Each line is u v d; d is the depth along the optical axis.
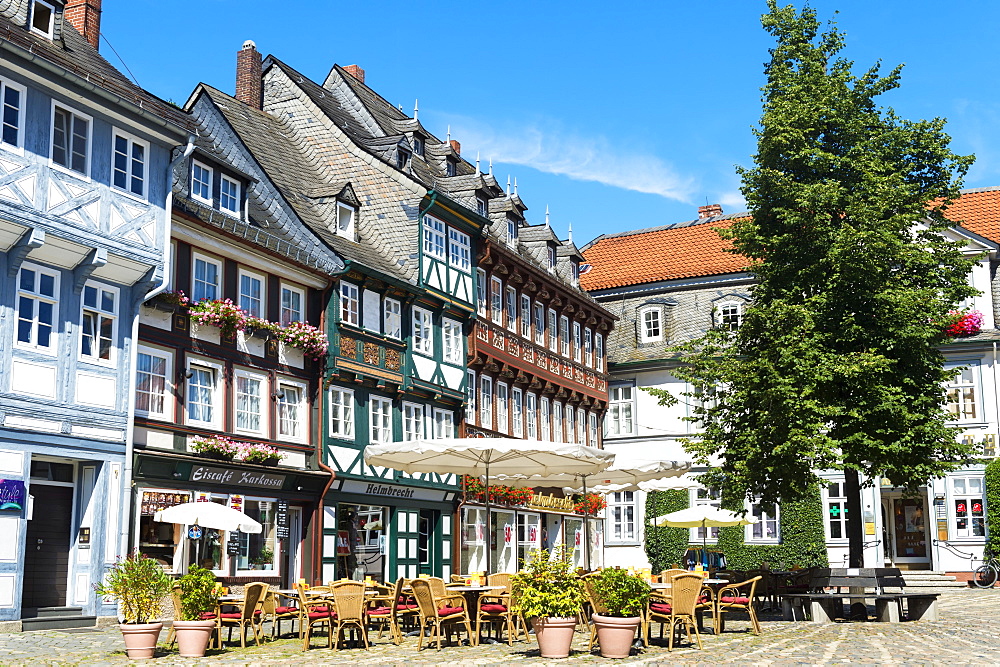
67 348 18.44
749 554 37.69
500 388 33.53
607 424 41.88
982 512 35.59
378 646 15.98
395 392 27.62
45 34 19.31
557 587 14.10
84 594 18.61
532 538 35.06
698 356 22.48
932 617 19.92
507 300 33.84
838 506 37.31
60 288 18.45
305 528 24.50
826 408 20.39
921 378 21.44
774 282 22.23
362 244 28.77
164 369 20.86
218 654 14.84
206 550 21.39
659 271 42.91
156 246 19.83
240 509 22.38
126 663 13.59
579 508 37.47
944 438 21.06
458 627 16.33
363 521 26.78
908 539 38.31
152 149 20.02
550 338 36.91
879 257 20.59
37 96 17.88
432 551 29.38
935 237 22.25
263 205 25.98
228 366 22.36
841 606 20.81
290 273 24.17
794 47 22.59
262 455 22.48
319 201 27.94
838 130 21.98
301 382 24.59
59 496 18.78
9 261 17.58
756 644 15.52
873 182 21.14
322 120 30.53
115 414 19.22
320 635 17.83
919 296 20.66
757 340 22.09
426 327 29.20
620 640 13.89
